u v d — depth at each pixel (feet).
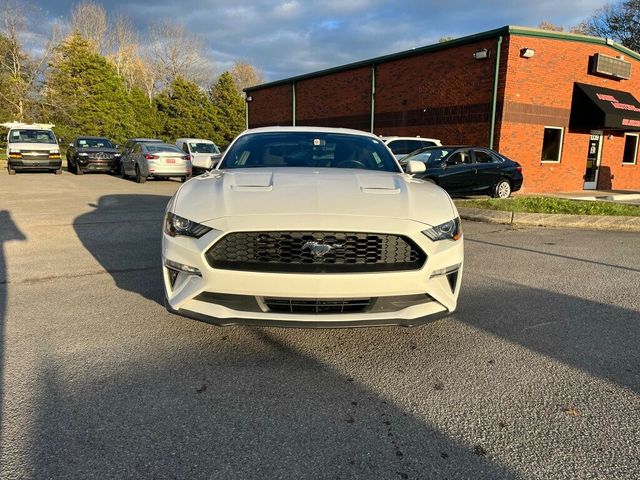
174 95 146.20
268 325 9.12
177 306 9.57
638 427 7.72
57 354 9.96
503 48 50.47
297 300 9.14
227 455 6.88
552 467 6.73
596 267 18.45
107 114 123.13
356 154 14.48
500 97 51.26
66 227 25.13
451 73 56.24
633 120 56.54
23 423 7.50
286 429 7.54
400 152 44.93
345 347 10.67
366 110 68.90
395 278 9.16
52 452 6.82
